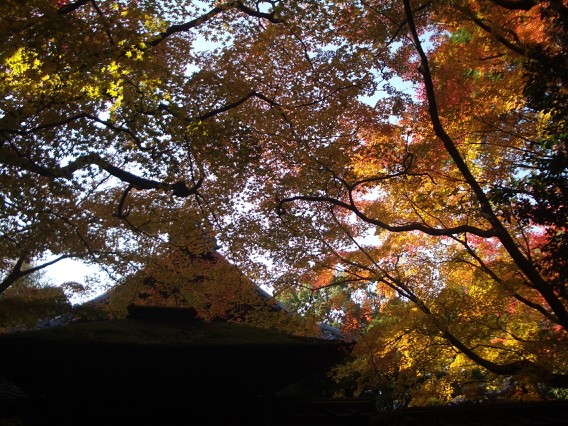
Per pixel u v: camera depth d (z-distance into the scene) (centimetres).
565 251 816
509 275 1030
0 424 591
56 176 862
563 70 826
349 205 1104
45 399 627
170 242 1216
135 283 1270
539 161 895
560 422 711
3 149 825
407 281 1091
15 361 570
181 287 1226
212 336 624
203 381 627
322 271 1183
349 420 688
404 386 1112
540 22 1040
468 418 737
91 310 1083
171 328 648
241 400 646
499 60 1183
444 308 989
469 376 1163
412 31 993
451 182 1190
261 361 620
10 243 1060
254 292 1199
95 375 593
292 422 677
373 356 1005
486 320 1023
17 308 1009
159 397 625
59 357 571
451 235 1064
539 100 866
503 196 902
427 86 992
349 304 1128
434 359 1082
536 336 1038
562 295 855
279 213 1147
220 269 1207
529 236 1152
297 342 621
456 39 1259
